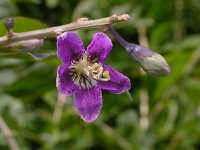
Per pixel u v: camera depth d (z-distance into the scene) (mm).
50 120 182
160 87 187
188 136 189
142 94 186
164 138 189
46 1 187
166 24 195
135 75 186
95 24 112
